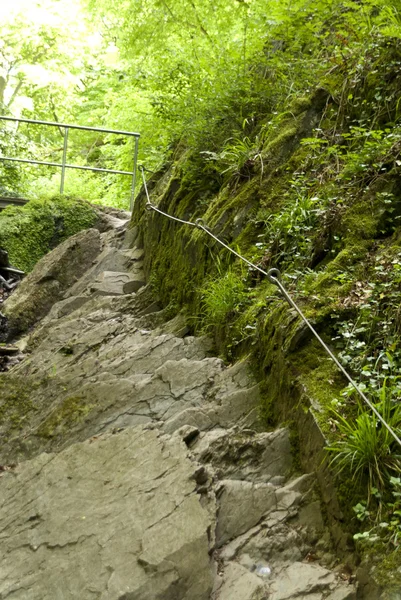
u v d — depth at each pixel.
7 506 3.26
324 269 4.32
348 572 2.75
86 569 2.77
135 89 13.17
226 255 5.32
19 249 9.52
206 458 3.45
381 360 3.47
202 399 4.14
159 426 3.84
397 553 2.61
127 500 3.09
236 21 8.27
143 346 4.97
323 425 3.25
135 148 10.78
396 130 4.77
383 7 5.40
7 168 12.62
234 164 6.04
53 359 5.56
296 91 6.29
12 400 4.75
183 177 6.98
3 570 2.87
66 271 8.16
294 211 4.80
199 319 5.40
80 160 16.91
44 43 17.55
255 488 3.19
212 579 2.73
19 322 7.71
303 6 6.55
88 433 4.08
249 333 4.42
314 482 3.18
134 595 2.62
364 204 4.48
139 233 8.23
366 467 2.95
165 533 2.86
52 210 9.88
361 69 5.46
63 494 3.24
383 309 3.72
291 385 3.63
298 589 2.67
